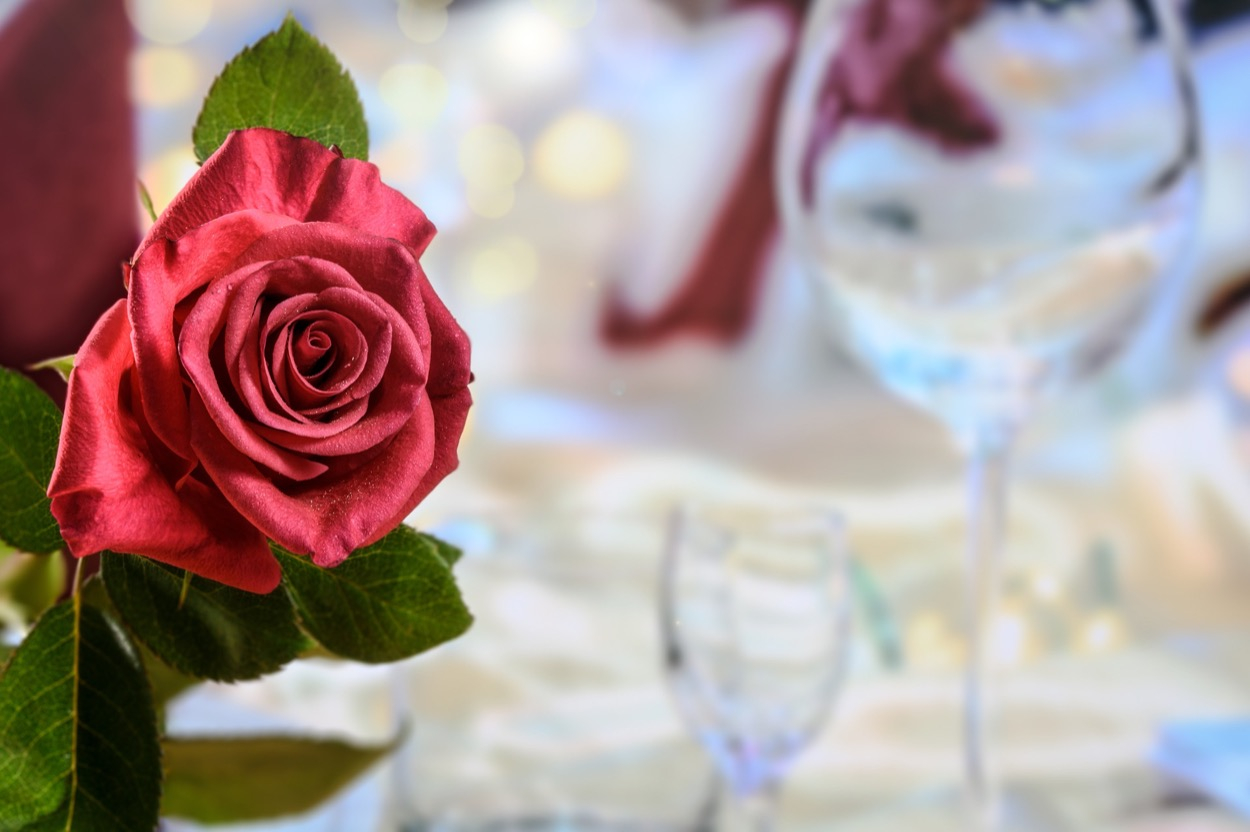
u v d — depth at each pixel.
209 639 0.63
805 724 0.77
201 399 0.57
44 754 0.63
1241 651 0.92
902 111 0.78
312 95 0.64
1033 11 0.77
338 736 0.70
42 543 0.62
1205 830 0.80
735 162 1.41
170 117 1.24
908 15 0.78
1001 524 0.81
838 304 0.81
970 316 0.78
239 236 0.61
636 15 1.40
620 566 0.77
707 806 0.76
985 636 0.81
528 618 0.76
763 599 0.76
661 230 1.43
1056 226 0.78
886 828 0.81
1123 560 1.31
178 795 0.70
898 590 1.29
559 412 1.44
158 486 0.59
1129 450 1.32
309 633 0.64
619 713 0.76
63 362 0.61
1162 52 0.78
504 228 1.43
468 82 1.40
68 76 0.87
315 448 0.58
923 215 0.78
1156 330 1.31
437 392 0.61
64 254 0.85
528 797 0.76
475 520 0.77
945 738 0.86
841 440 1.37
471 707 0.76
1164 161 0.78
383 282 0.61
